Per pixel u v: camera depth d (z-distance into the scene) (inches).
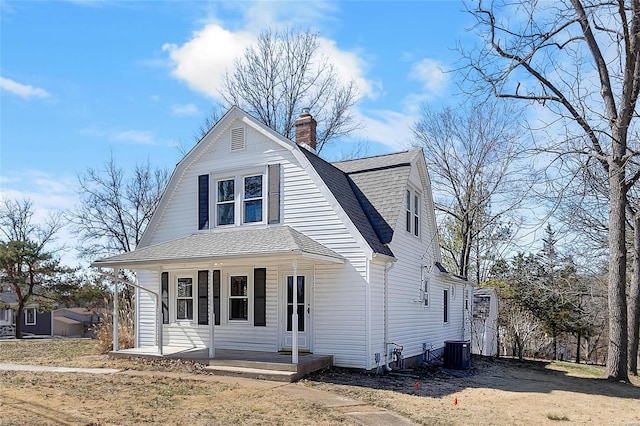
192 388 406.3
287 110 1262.3
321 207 547.5
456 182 1178.0
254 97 1273.4
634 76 546.0
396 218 577.3
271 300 568.7
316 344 535.5
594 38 568.4
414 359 641.6
